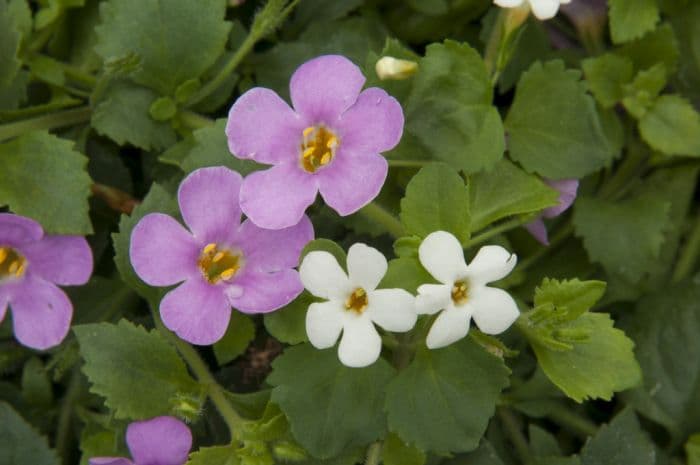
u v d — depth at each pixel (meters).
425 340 0.31
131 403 0.31
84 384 0.34
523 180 0.33
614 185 0.36
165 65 0.33
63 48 0.35
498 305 0.30
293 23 0.36
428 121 0.33
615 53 0.36
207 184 0.31
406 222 0.31
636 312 0.35
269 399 0.32
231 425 0.31
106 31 0.33
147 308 0.34
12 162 0.32
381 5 0.36
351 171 0.31
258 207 0.31
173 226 0.31
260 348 0.34
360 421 0.31
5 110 0.33
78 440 0.34
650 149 0.36
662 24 0.36
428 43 0.36
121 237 0.32
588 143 0.33
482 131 0.33
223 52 0.34
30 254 0.32
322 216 0.33
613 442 0.33
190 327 0.31
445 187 0.31
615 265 0.34
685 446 0.34
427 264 0.30
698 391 0.34
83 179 0.32
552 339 0.31
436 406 0.31
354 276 0.30
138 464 0.31
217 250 0.31
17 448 0.33
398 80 0.33
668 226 0.35
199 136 0.32
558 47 0.36
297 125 0.31
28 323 0.32
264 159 0.31
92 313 0.34
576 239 0.35
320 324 0.30
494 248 0.30
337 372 0.31
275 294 0.31
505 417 0.34
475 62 0.33
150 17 0.33
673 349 0.34
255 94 0.31
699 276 0.35
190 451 0.33
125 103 0.33
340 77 0.31
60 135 0.34
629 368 0.31
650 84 0.35
